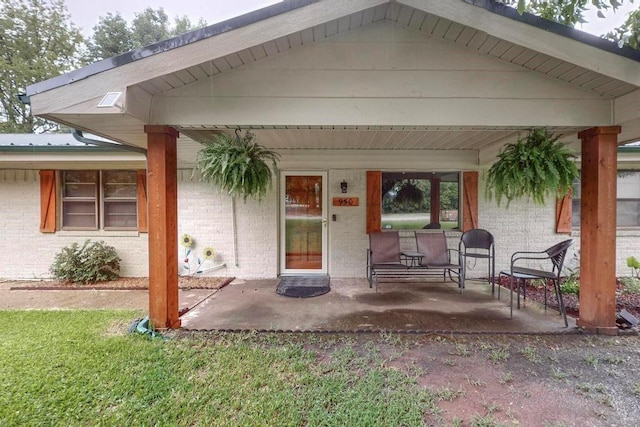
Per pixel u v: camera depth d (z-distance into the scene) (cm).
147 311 404
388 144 514
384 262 529
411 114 306
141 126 327
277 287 529
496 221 595
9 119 1366
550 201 595
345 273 601
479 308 415
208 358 271
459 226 606
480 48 300
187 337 316
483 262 598
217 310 410
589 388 230
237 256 602
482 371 255
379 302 444
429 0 263
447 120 306
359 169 592
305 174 606
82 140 384
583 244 340
